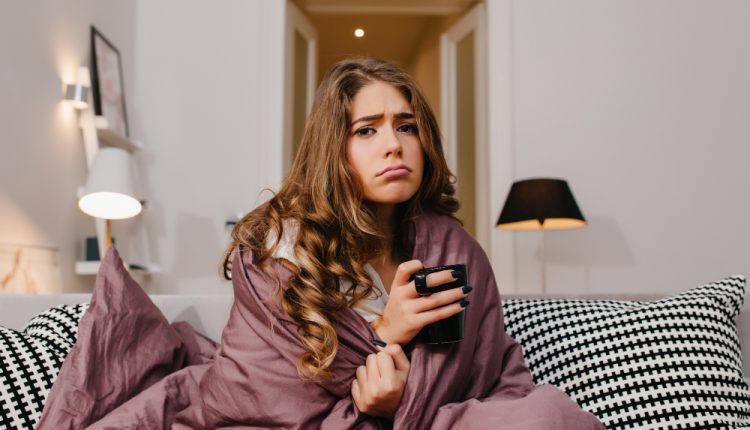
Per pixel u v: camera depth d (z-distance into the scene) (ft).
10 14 6.73
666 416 3.31
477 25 11.38
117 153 7.09
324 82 3.23
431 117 3.10
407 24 16.83
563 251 10.18
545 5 10.75
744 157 9.93
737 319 4.07
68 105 8.05
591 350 3.65
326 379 2.66
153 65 10.53
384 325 2.75
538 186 8.83
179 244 10.11
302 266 2.83
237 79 10.68
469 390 2.89
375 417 2.68
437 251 3.09
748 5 10.23
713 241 9.85
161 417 3.07
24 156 6.93
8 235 6.55
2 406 3.10
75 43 8.27
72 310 3.73
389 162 2.91
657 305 3.79
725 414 3.32
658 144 10.19
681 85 10.27
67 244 7.91
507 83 10.53
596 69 10.53
